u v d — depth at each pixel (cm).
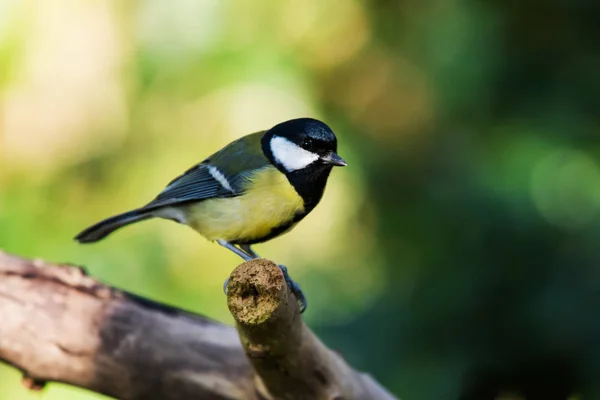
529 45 1072
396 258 1118
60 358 658
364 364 1016
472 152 1072
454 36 1097
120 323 658
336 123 1172
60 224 1172
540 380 973
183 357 654
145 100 1179
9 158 1162
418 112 1155
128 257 1165
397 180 1137
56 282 670
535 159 1037
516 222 989
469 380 987
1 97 1154
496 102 1080
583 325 945
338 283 1158
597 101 1048
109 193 1190
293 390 616
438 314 1006
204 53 1150
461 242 1027
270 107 1148
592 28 1060
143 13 1159
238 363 651
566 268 963
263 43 1156
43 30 1155
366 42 1198
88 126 1177
